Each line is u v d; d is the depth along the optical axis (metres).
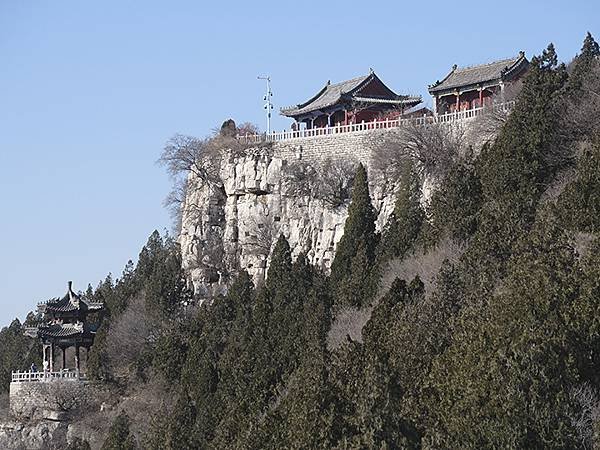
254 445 79.25
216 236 147.00
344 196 134.62
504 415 61.66
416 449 66.75
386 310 86.06
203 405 106.94
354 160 135.25
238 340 115.50
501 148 100.44
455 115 126.06
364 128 136.50
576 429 61.06
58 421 138.12
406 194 115.75
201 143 152.12
